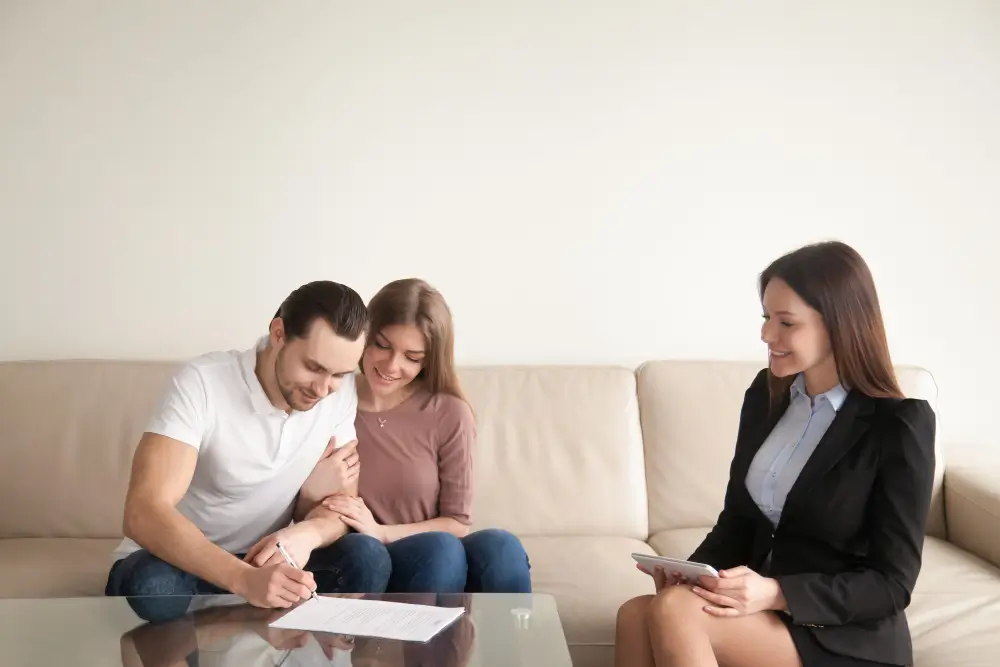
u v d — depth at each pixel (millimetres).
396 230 2898
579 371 2732
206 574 1595
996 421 2984
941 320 2977
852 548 1699
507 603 1622
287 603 1574
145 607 1580
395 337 2016
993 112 2959
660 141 2930
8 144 2795
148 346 2848
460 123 2898
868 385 1712
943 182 2963
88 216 2822
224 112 2844
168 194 2838
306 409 1797
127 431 2504
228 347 2867
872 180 2961
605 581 2139
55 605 1602
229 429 1816
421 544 1850
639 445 2666
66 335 2828
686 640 1531
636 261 2938
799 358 1718
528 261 2924
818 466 1713
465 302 2922
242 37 2842
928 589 2102
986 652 1794
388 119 2885
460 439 2100
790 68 2941
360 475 2088
